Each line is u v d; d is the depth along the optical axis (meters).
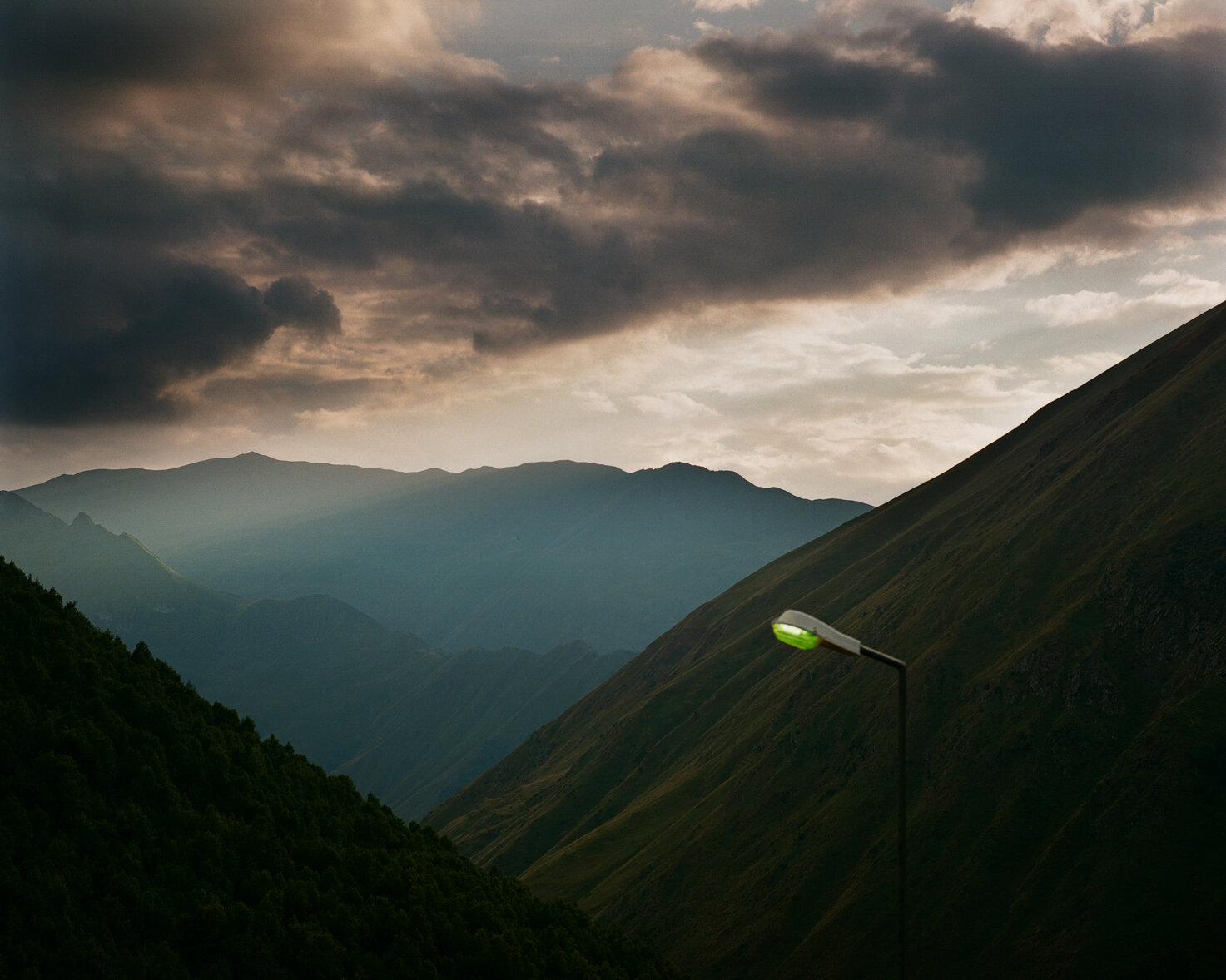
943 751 147.00
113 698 67.56
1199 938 103.19
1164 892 108.88
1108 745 131.88
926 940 121.31
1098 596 151.12
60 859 51.69
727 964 136.50
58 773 56.22
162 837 59.16
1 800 53.09
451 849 88.50
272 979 53.97
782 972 129.25
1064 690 140.50
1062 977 106.31
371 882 68.38
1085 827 121.88
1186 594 140.25
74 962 46.44
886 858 136.25
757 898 146.38
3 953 44.81
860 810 148.38
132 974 48.38
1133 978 102.50
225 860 61.00
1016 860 124.69
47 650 66.50
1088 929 109.50
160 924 52.72
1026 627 159.25
